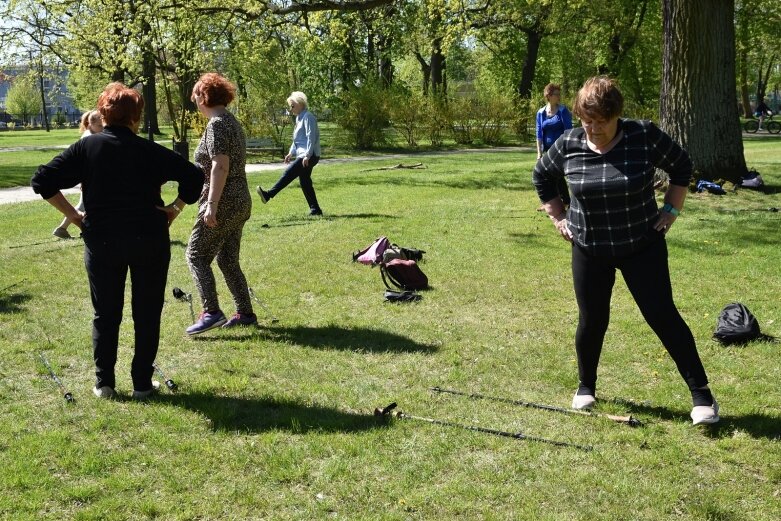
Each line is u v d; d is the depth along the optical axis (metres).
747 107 54.38
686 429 4.21
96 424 4.27
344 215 11.99
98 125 8.80
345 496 3.51
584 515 3.34
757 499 3.48
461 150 29.89
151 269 4.60
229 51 27.36
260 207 13.05
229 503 3.46
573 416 4.42
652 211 4.14
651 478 3.68
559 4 32.47
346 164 22.97
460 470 3.77
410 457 3.88
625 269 4.23
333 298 7.26
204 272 6.01
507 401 4.67
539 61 41.16
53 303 7.10
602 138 4.02
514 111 32.62
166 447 4.01
